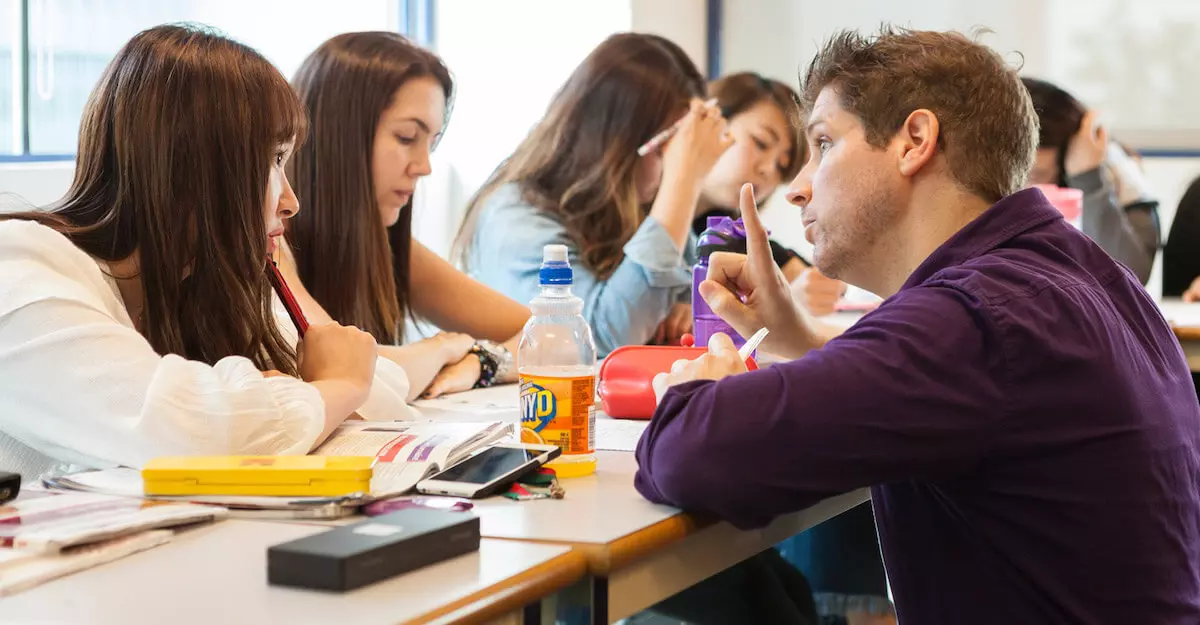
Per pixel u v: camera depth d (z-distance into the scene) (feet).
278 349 5.04
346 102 6.90
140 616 2.63
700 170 9.25
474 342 6.56
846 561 7.98
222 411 3.95
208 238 4.62
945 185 4.03
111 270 4.61
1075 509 3.49
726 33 16.99
